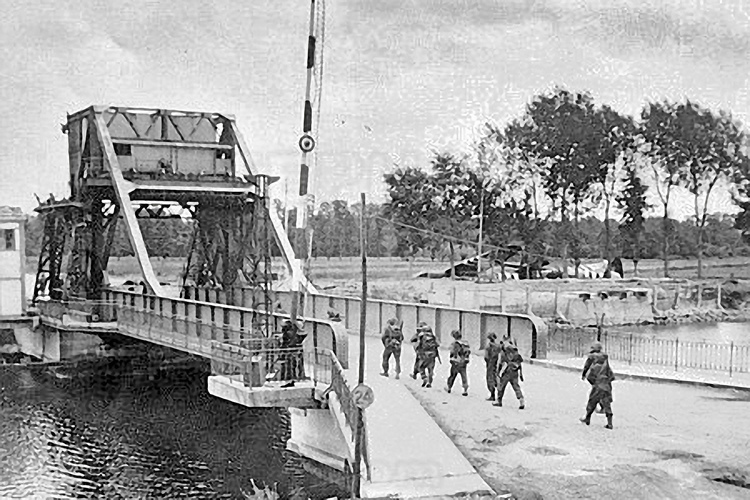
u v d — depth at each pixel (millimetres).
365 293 14750
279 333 23391
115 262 63781
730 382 22812
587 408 18469
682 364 26797
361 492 13641
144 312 34844
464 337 29516
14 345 42375
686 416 19203
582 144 51688
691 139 52469
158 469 22891
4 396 33188
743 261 52781
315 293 37344
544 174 52188
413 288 44562
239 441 24672
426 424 17406
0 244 44469
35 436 26797
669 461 15789
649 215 54531
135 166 42969
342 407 17750
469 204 50969
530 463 15797
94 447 25438
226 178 41844
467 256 52031
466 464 14891
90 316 39531
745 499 13875
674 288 47625
